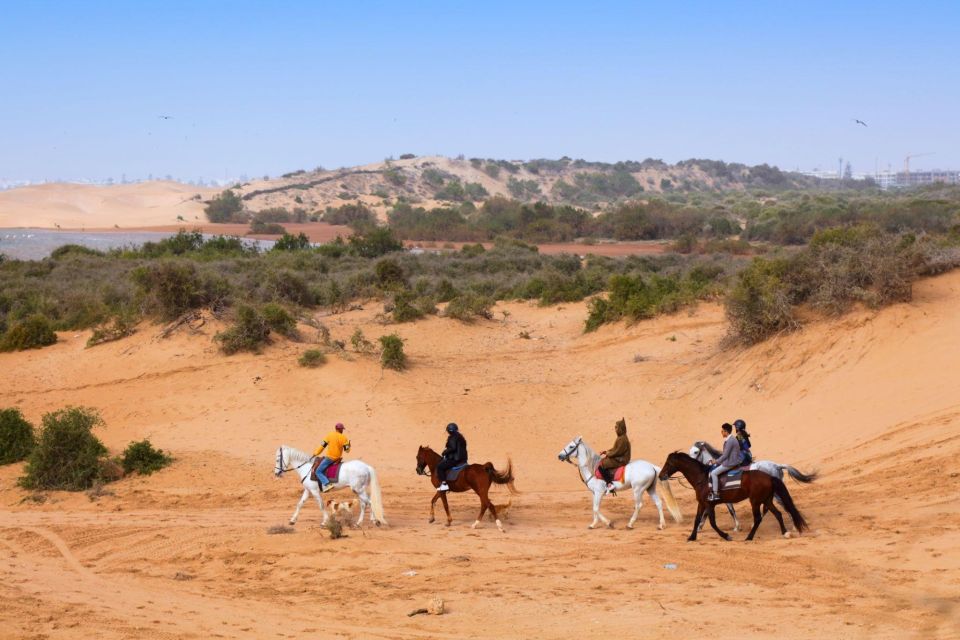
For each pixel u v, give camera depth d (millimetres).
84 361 31625
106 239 126062
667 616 11203
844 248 28266
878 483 17656
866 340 25625
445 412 27453
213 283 35750
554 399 29016
